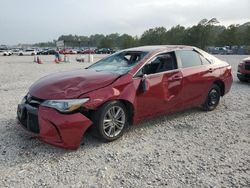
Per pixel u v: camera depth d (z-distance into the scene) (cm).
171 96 516
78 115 394
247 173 351
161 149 424
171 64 529
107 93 419
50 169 362
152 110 490
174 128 519
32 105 421
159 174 349
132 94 450
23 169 362
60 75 483
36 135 411
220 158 393
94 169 362
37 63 2870
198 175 346
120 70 480
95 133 427
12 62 3131
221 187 319
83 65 2469
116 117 442
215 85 631
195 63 581
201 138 470
